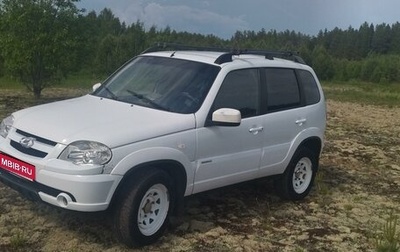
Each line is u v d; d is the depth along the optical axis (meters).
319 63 85.25
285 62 7.02
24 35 15.89
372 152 11.38
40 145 4.84
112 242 5.15
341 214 6.81
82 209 4.61
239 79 6.10
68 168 4.57
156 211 5.16
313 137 7.11
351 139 13.04
